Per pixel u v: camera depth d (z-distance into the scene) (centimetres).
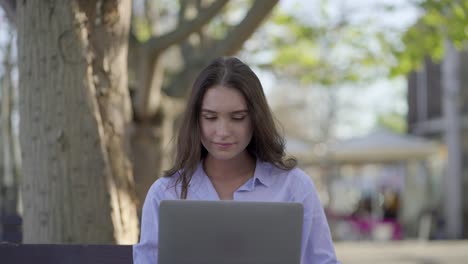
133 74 662
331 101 1888
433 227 1474
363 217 1433
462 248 1027
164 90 681
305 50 933
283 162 256
